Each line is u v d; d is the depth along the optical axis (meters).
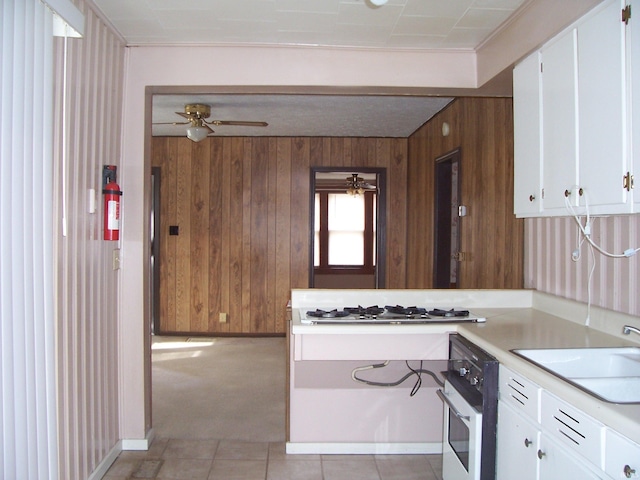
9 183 1.51
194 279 5.88
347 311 2.68
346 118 4.85
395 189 5.95
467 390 2.07
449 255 4.55
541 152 2.15
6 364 1.51
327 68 2.83
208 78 2.79
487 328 2.31
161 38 2.69
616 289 2.15
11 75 1.51
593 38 1.76
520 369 1.70
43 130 1.69
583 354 1.91
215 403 3.61
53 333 1.78
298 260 5.89
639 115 1.52
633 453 1.15
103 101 2.45
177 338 5.79
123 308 2.78
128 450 2.80
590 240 2.15
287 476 2.55
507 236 3.33
